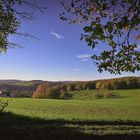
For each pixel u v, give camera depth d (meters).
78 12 12.60
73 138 22.78
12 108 46.31
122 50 12.21
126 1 11.15
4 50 24.59
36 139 21.75
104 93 128.00
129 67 12.59
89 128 27.22
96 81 144.75
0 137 21.36
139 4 10.87
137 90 134.62
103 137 23.59
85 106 56.56
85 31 9.72
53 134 23.28
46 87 131.12
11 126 25.78
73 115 36.88
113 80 143.12
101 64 12.34
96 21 10.37
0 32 22.80
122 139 23.66
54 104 60.72
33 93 126.88
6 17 20.22
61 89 134.88
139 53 12.42
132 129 27.88
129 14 10.95
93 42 10.39
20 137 21.86
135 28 12.36
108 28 9.98
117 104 67.12
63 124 28.92
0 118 30.28
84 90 142.25
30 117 32.81
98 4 11.72
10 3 17.31
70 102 71.75
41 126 26.69
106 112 44.22
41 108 48.91
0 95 54.97
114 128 27.98
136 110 49.53
